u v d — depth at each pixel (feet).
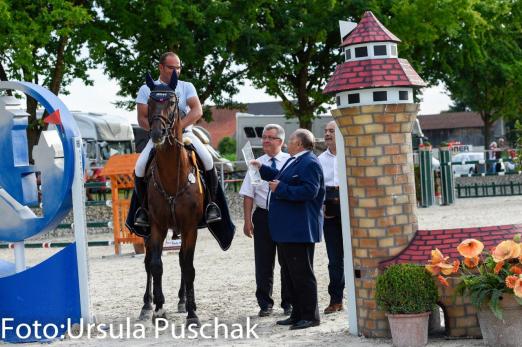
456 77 124.36
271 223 27.07
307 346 24.03
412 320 22.75
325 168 30.12
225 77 93.71
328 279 39.40
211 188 30.58
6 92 82.99
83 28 80.07
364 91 24.79
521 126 66.23
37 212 71.26
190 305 28.84
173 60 30.01
